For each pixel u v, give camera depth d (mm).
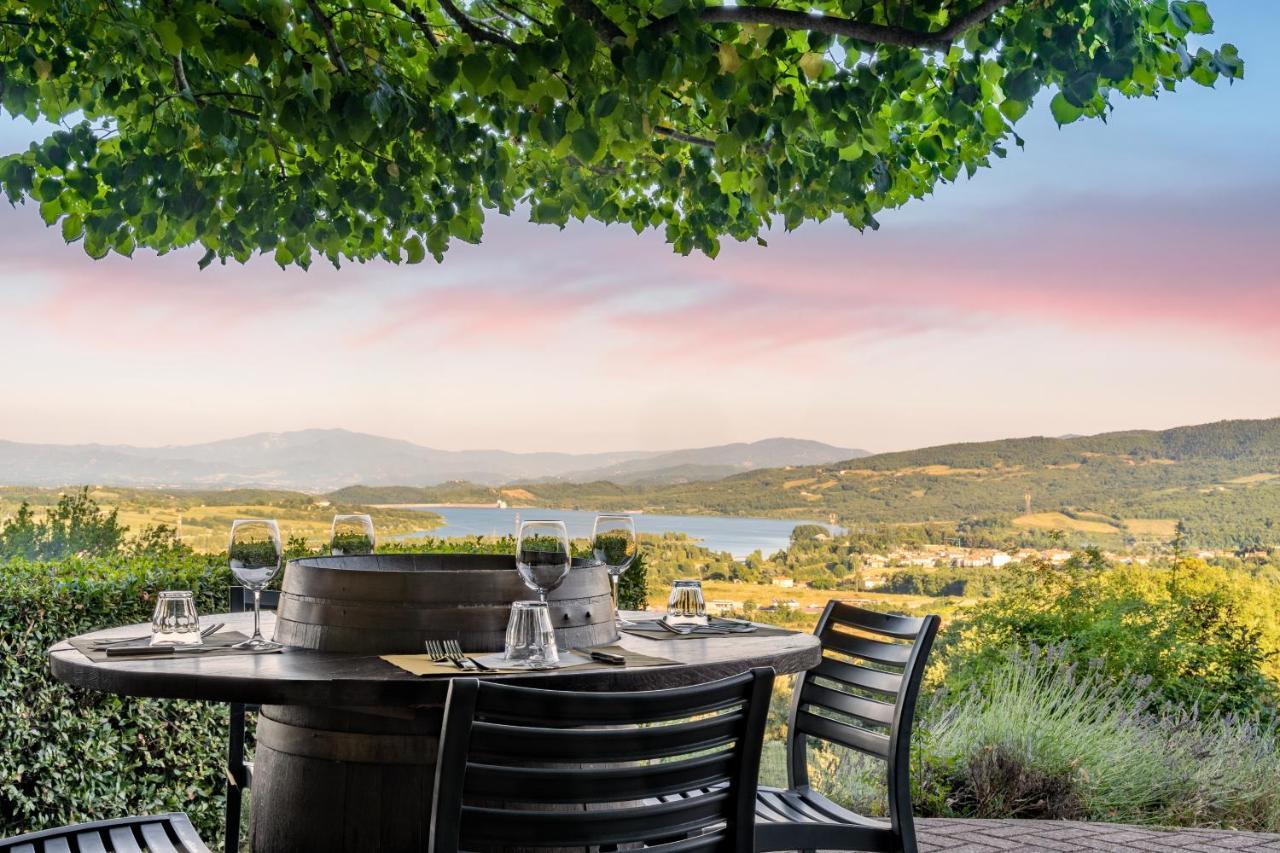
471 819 1646
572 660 2418
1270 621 7363
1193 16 3299
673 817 1783
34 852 2389
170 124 3639
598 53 3484
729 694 1822
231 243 4258
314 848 2391
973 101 3402
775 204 4285
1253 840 4922
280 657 2398
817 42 3365
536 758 1680
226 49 3152
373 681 2104
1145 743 5898
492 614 2521
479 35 3400
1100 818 5477
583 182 4910
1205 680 6988
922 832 5008
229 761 3492
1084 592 7582
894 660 2979
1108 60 3102
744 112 3389
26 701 4504
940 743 5836
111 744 4719
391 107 3527
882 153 4238
